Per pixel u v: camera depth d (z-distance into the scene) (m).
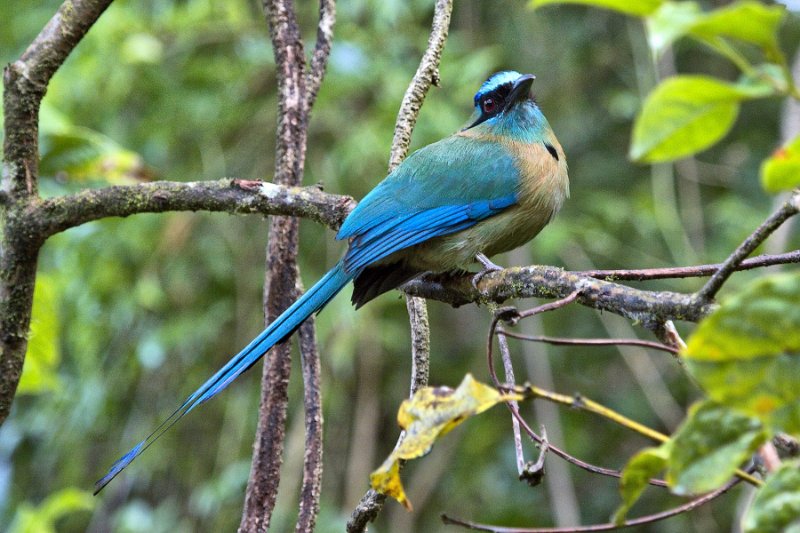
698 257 13.29
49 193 8.36
